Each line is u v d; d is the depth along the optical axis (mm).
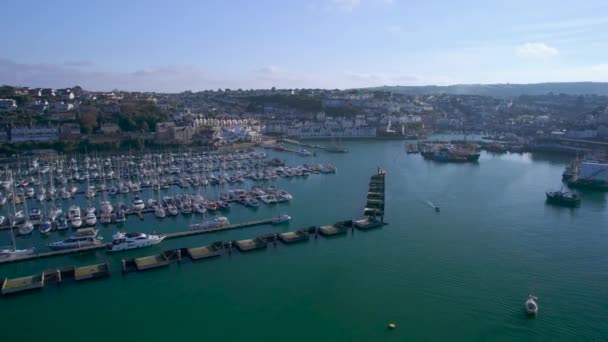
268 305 96188
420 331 87000
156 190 197750
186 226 146625
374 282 106938
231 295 100188
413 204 178250
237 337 84812
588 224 153875
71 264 116000
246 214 161625
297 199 185250
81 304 96250
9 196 178500
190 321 90000
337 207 172625
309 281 107125
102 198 184250
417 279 108750
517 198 191250
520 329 87750
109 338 84375
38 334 85562
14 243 125000
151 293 100938
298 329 87375
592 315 92500
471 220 156875
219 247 123125
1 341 83250
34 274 110125
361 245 130750
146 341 83625
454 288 104062
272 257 121250
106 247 125625
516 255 124188
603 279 108938
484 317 91938
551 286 105250
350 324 89312
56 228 142000
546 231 145750
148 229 143500
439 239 136625
